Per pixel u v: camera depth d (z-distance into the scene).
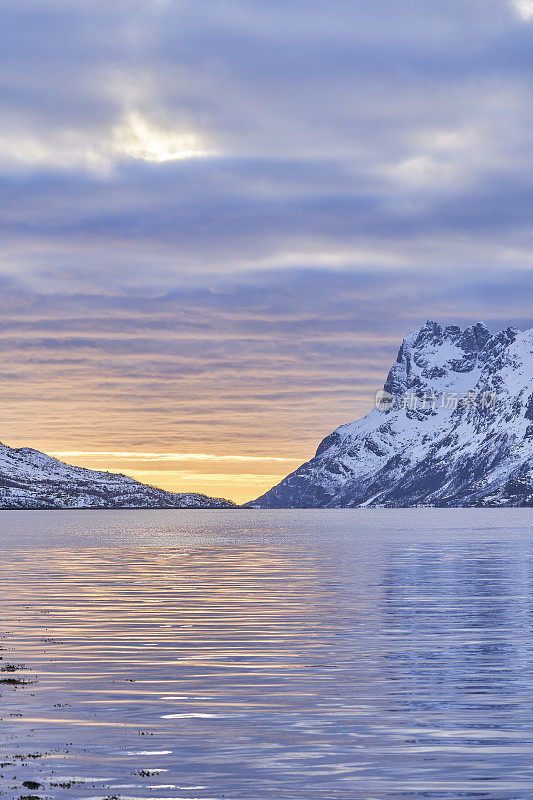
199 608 81.75
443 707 43.03
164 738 37.59
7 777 32.56
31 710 42.56
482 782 31.94
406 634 65.38
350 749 36.00
